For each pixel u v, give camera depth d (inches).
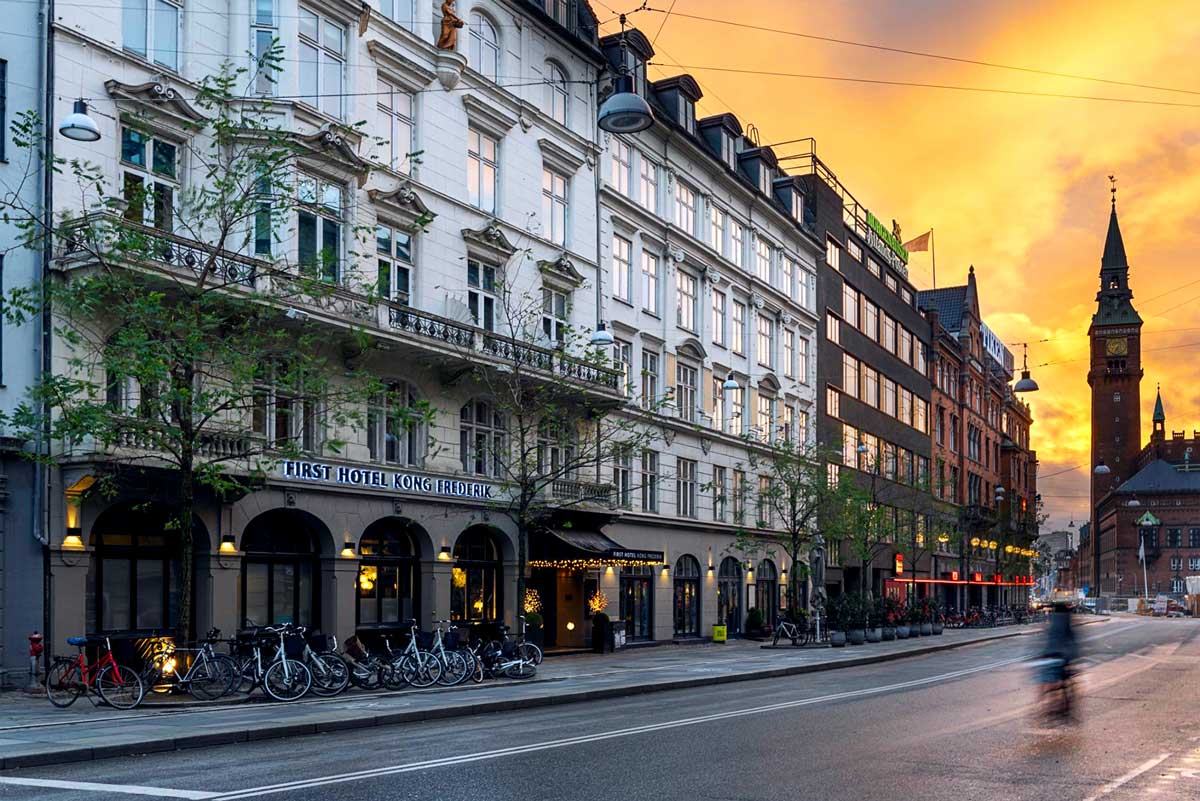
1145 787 410.3
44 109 794.8
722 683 955.3
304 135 935.0
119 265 745.6
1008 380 4101.9
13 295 690.8
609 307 1421.0
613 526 1411.2
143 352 665.0
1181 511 5782.5
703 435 1635.1
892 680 975.6
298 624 973.2
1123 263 6382.9
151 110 852.6
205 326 714.8
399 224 1068.5
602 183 1413.6
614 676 957.8
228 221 743.7
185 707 672.4
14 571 773.3
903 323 2738.7
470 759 472.1
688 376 1631.4
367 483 1010.7
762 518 1829.5
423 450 1093.8
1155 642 1822.1
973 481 3405.5
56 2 805.9
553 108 1341.0
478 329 1092.5
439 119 1131.3
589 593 1365.7
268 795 384.5
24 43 799.7
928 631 2020.2
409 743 534.6
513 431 1201.4
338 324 926.4
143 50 870.4
